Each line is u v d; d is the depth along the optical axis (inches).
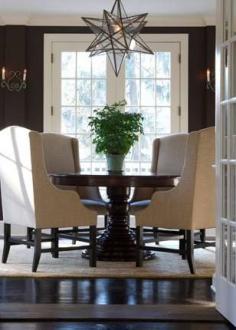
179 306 135.2
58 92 284.7
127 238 202.5
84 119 284.8
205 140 172.2
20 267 181.6
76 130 285.0
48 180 174.9
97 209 205.2
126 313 128.8
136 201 220.8
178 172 226.7
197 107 285.1
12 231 281.1
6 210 189.3
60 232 214.2
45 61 284.4
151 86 284.4
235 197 122.0
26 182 175.6
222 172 130.3
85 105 284.7
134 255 198.4
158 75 284.4
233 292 119.2
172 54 284.4
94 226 184.2
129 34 205.9
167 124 285.0
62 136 238.5
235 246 120.7
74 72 284.4
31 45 284.4
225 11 130.5
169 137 235.1
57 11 271.4
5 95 281.9
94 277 167.8
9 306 133.8
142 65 284.4
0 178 191.3
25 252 214.8
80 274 170.7
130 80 284.4
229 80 126.2
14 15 277.6
